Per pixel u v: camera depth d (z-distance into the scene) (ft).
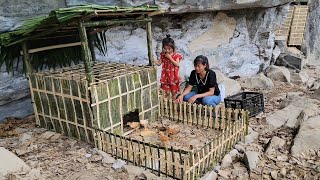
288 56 28.14
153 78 14.64
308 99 17.24
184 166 9.71
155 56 21.09
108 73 13.62
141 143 10.66
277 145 12.66
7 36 13.00
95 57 17.29
